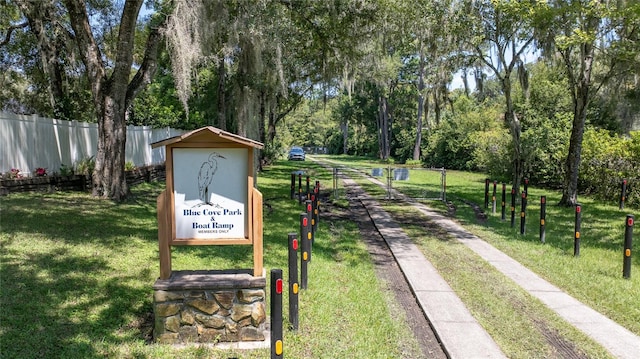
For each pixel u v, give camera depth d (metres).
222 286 4.13
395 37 15.51
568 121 21.66
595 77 14.96
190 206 4.28
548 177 21.33
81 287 5.18
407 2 14.11
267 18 13.09
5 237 6.82
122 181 11.34
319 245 8.49
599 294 6.04
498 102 35.00
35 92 19.22
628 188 15.43
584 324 5.04
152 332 4.30
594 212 13.66
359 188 19.34
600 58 14.42
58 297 4.84
